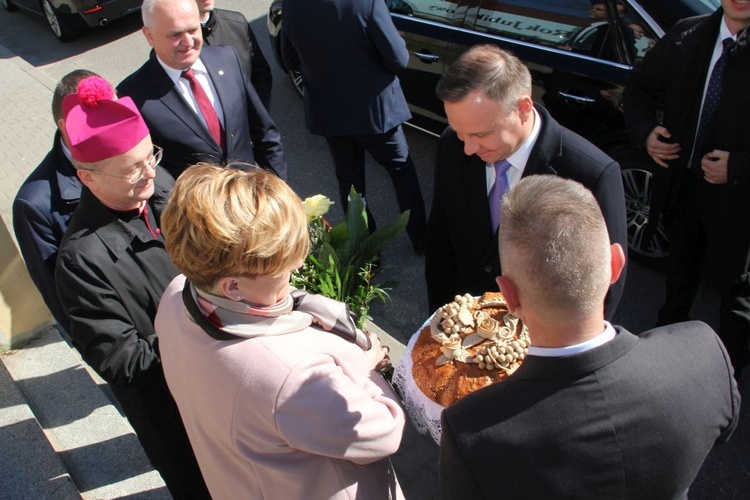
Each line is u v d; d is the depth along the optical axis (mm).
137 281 1887
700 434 1157
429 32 4180
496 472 1137
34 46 7719
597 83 3342
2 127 5672
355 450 1310
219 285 1243
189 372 1362
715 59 2352
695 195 2609
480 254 2217
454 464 1179
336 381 1286
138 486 2568
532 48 3604
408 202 3766
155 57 2725
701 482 2564
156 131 2721
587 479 1108
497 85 1744
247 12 7398
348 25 3199
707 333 1260
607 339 1165
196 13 2604
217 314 1288
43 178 2199
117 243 1850
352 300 2242
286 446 1274
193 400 1378
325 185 4727
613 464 1107
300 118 5543
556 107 3584
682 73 2438
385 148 3594
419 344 1907
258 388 1236
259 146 3107
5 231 2994
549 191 1205
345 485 1355
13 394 2887
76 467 2662
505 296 1241
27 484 2449
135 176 1796
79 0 7105
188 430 1492
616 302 2043
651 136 2625
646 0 3127
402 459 2557
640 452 1111
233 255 1174
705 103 2416
